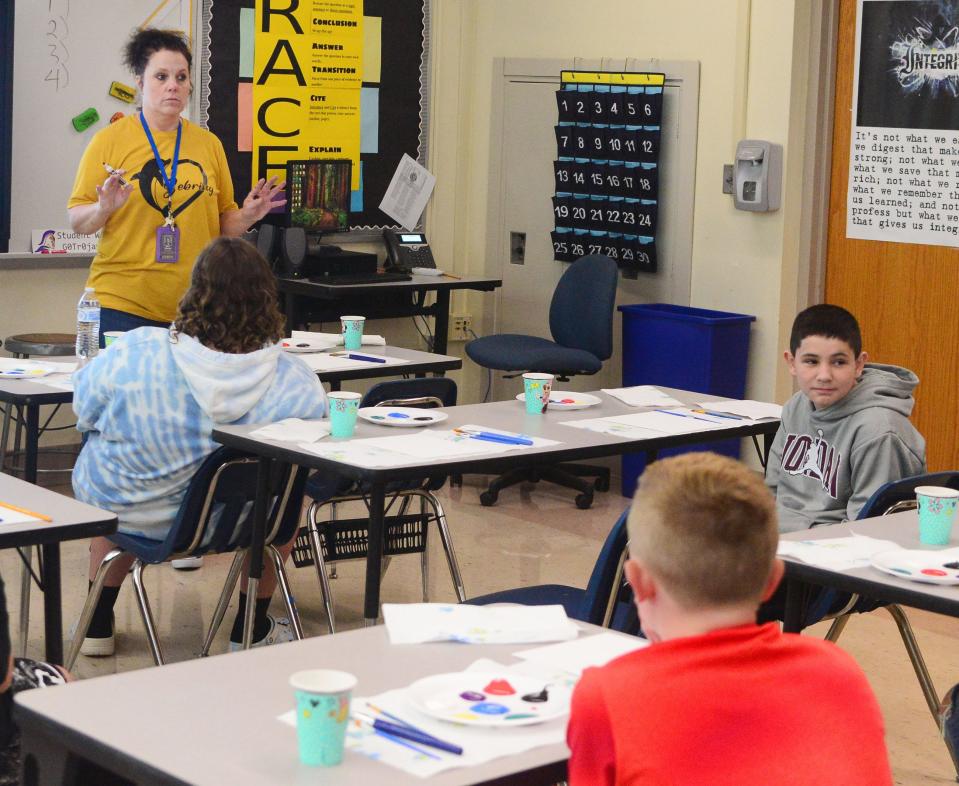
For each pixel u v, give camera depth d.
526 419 3.67
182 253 4.57
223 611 3.62
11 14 5.40
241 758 1.49
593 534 5.32
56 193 5.72
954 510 2.57
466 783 1.45
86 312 4.38
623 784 1.33
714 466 1.46
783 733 1.36
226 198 4.79
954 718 2.58
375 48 6.74
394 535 3.86
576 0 6.58
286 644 1.89
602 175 6.43
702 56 6.03
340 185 6.47
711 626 1.42
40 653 3.78
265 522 3.26
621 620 2.94
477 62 7.10
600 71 6.40
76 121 5.73
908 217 5.54
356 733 1.57
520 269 6.99
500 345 6.11
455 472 3.04
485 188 7.13
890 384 3.29
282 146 6.47
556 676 1.78
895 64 5.52
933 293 5.48
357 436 3.32
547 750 1.54
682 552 1.41
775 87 5.75
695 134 6.08
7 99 5.44
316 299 6.30
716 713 1.34
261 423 3.40
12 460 5.69
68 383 3.79
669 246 6.26
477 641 1.92
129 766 1.48
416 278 6.45
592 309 6.07
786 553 2.44
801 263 5.85
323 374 4.10
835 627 3.21
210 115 6.21
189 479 3.38
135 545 3.36
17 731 1.99
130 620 4.13
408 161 6.95
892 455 3.20
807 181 5.81
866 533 2.67
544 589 3.07
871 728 1.42
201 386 3.32
